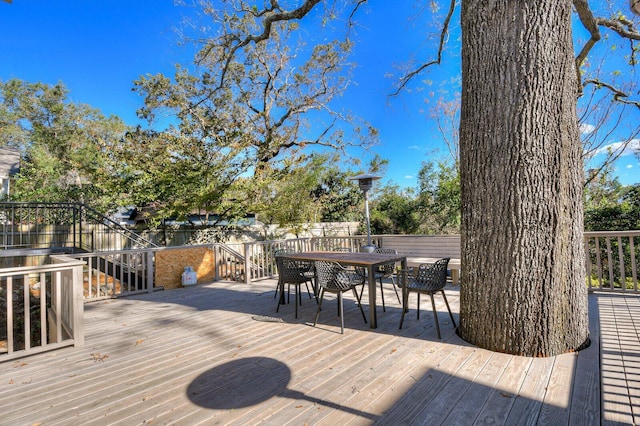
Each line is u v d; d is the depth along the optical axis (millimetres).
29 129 18312
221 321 3875
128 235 8992
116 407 2045
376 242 7145
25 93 18312
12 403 2115
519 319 2602
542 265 2566
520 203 2590
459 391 2111
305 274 4379
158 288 5938
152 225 9648
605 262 7586
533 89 2551
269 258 7074
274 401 2070
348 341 3094
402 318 3430
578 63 5625
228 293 5566
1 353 2906
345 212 14906
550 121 2568
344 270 3994
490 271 2744
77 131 16109
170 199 9039
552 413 1838
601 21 5336
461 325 3070
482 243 2795
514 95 2604
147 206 9930
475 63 2820
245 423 1842
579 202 2729
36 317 5516
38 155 12648
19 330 5094
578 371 2311
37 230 8328
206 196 8719
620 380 2170
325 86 13633
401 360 2615
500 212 2678
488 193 2750
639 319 3354
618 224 7484
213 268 6922
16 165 11133
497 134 2688
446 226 12938
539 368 2379
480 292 2822
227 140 9328
